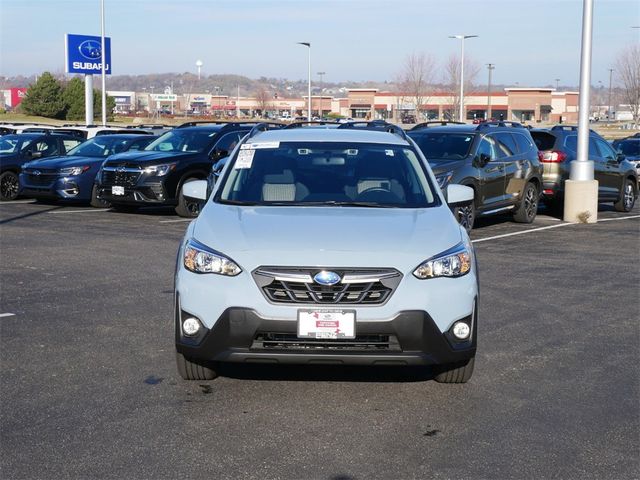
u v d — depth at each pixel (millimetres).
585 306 8148
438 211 5910
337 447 4523
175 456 4375
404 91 82312
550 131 16578
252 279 4941
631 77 79000
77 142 19828
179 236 12750
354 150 6652
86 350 6398
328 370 5918
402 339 4922
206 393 5418
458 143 13469
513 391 5531
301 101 115500
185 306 5109
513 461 4359
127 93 133625
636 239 13125
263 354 4953
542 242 12688
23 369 5895
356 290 4922
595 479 4145
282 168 6402
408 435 4715
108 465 4246
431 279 5027
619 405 5273
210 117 94062
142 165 15195
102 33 37375
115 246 11688
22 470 4172
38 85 77250
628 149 26891
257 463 4293
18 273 9594
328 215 5641
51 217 15297
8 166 18406
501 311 7898
